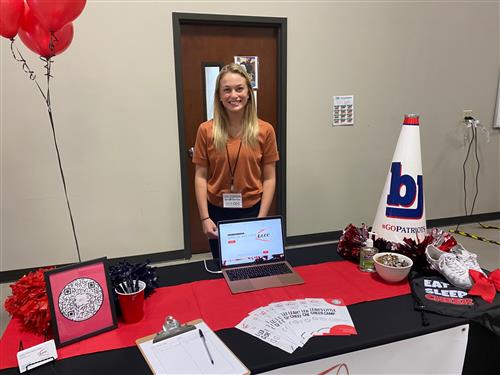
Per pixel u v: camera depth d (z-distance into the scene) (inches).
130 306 41.8
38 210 106.3
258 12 110.3
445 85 134.3
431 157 140.0
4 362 36.7
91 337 40.2
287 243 130.6
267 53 117.6
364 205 135.8
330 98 122.7
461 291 48.1
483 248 125.4
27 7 57.2
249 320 42.8
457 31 130.5
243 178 69.8
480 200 151.9
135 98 106.7
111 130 106.9
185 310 45.2
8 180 102.7
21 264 108.3
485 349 46.3
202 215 69.1
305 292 49.0
